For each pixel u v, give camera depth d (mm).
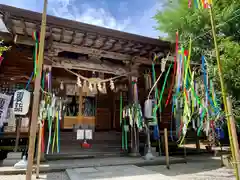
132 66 8664
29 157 3111
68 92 10562
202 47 6008
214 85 5516
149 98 8906
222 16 5312
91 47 7828
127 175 4930
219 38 5633
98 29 6695
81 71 10570
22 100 5641
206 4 3473
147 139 8031
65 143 8602
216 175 5340
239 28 5543
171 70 10211
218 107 5555
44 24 3623
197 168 6363
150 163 6867
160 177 4695
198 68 6797
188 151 10133
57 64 7352
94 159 7129
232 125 2781
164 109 10820
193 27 5836
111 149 8547
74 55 8523
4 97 6762
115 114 11734
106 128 11461
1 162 6691
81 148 8297
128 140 9367
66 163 6254
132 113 8016
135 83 8570
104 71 8227
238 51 4984
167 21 6551
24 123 8508
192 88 5078
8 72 8727
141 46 7770
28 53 8070
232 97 5340
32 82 8969
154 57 8477
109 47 7844
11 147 7617
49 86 6867
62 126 10453
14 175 5266
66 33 6656
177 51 5215
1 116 6633
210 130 7305
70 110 10883
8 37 6996
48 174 5457
